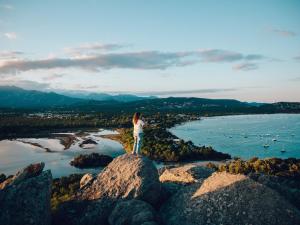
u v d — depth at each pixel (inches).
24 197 561.9
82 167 3152.1
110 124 6993.1
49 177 615.2
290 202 622.5
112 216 587.8
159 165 3161.9
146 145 3841.0
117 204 601.6
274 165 2304.4
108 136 5364.2
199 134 5669.3
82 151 4028.1
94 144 4576.8
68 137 5359.3
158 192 668.7
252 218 531.8
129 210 582.6
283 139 4901.6
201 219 564.7
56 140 5034.5
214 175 676.7
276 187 668.7
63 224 623.8
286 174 2112.5
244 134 5605.3
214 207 574.6
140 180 661.3
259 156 3575.3
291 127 6752.0
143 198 646.5
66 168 3112.7
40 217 554.6
